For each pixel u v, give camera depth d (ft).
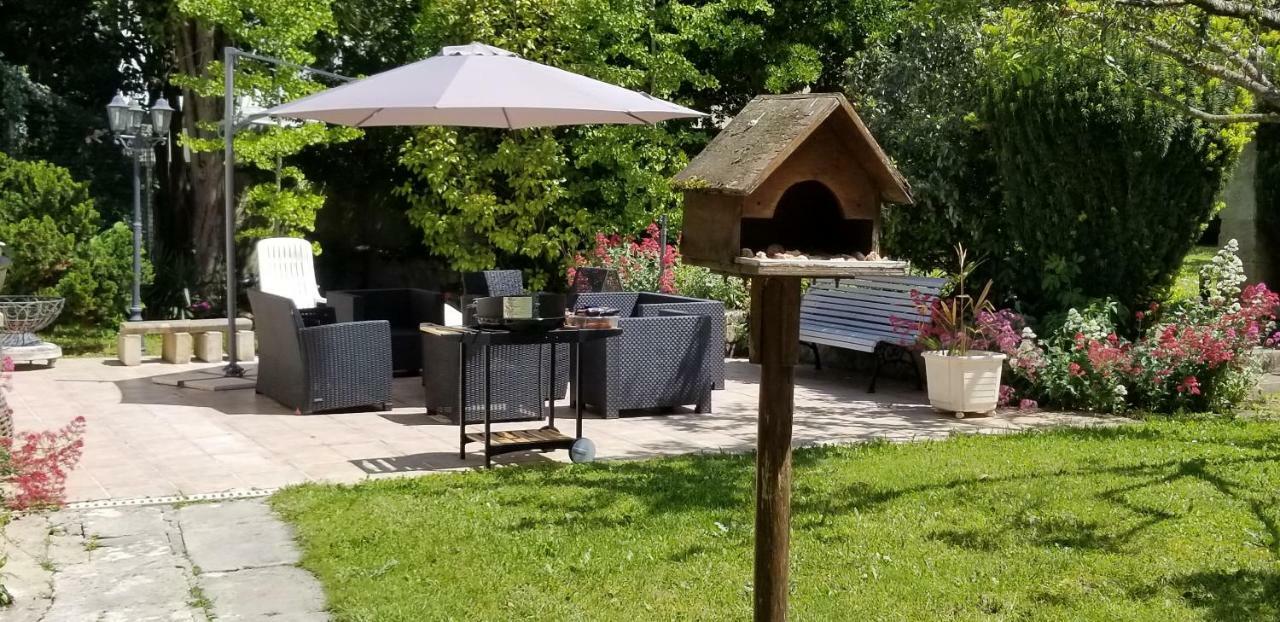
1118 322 28.35
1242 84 17.83
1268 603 12.94
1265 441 21.84
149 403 26.55
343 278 51.39
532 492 17.74
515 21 42.01
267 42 37.78
